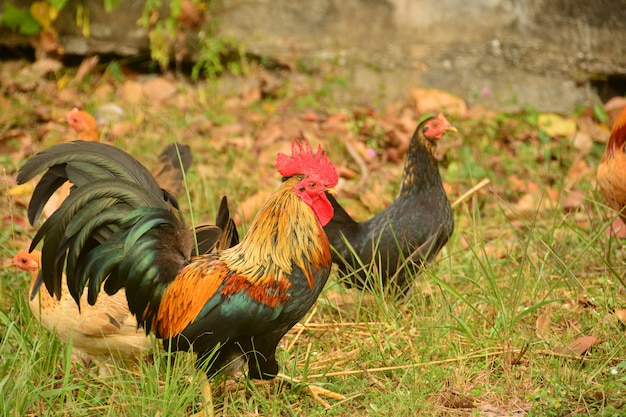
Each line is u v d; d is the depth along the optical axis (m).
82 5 10.45
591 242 5.72
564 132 9.21
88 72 10.30
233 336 4.36
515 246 6.86
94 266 4.55
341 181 8.20
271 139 8.83
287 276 4.34
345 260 6.05
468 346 5.23
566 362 5.00
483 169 8.38
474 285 5.88
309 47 10.54
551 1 10.31
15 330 5.04
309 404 4.77
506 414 4.52
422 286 6.05
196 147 8.66
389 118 9.43
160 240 4.62
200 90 9.95
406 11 10.43
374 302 5.89
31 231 6.89
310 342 5.50
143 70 10.70
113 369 5.12
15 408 4.40
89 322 4.84
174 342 4.52
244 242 4.49
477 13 10.39
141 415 4.39
